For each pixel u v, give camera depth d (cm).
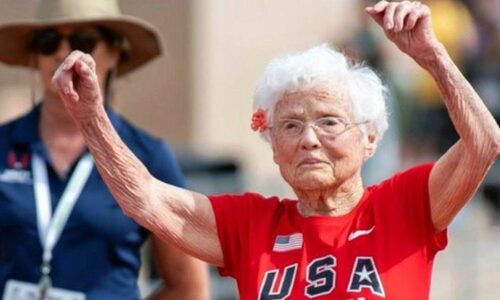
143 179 1233
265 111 1223
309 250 1209
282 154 1212
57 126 1559
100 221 1523
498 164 3138
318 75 1204
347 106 1205
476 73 3219
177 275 1579
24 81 3066
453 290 2731
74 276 1520
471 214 3052
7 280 1523
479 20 3272
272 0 3447
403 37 1183
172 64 3312
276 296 1197
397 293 1186
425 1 3206
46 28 1596
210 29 3338
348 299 1181
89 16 1597
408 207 1218
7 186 1538
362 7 2950
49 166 1547
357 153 1212
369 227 1215
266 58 3438
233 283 2217
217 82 3356
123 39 1647
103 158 1220
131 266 1541
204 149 3269
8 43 1653
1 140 1564
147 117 3306
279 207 1245
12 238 1525
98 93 1201
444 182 1208
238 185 2381
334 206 1225
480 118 1184
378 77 1261
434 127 3152
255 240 1227
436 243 1218
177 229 1238
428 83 3125
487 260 2830
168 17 3309
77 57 1186
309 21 3497
